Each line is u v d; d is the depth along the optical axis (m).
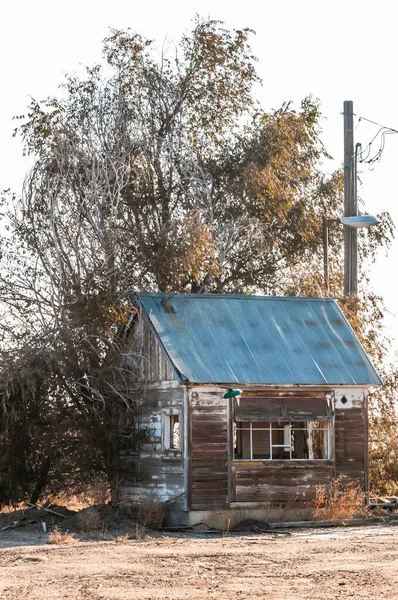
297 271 42.00
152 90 42.56
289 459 29.92
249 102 45.00
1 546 24.45
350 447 30.45
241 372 29.38
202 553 22.05
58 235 33.47
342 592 16.27
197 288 40.53
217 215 43.38
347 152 36.34
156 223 39.97
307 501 29.50
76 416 31.66
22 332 32.06
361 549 22.38
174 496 28.91
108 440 31.34
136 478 30.92
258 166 43.41
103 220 34.78
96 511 29.38
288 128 44.19
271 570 19.14
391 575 18.14
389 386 38.97
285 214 43.88
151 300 31.70
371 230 45.41
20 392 31.62
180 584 17.47
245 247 42.88
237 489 28.73
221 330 31.14
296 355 30.92
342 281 44.12
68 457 31.75
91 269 32.81
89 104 39.19
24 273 32.81
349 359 31.44
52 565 20.31
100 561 20.89
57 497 33.47
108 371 32.16
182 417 28.81
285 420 29.53
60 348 31.52
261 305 32.88
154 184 40.81
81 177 35.00
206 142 44.66
